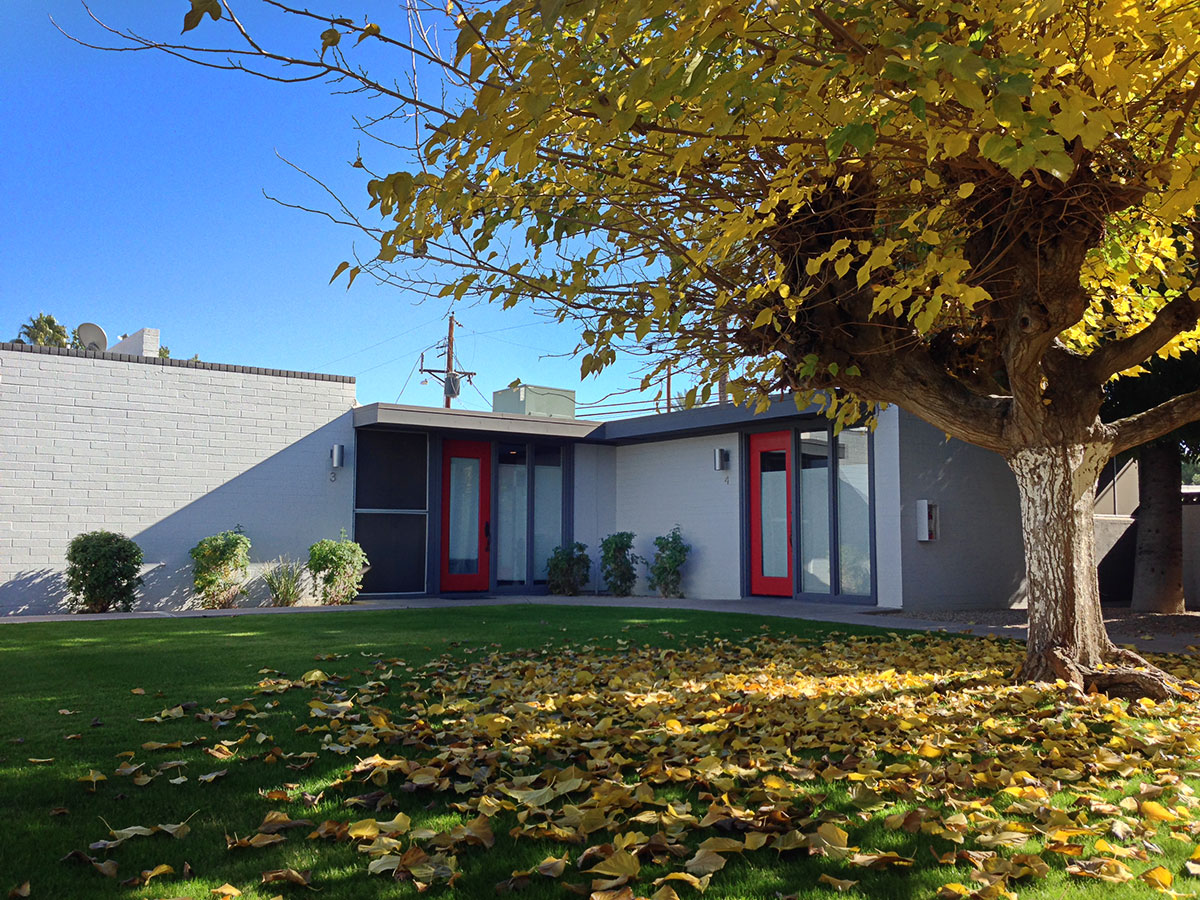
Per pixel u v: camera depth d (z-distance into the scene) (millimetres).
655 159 3555
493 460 14398
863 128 2516
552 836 2531
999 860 2285
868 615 9977
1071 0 3055
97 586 10703
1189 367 8820
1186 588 13461
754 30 2801
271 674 5445
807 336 4957
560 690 4840
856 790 2844
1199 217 4449
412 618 9445
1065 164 2395
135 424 11570
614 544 14266
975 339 5691
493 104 2498
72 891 2154
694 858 2307
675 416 13523
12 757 3404
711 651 6688
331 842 2535
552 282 4133
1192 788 2965
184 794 2977
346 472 13062
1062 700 4488
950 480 11469
